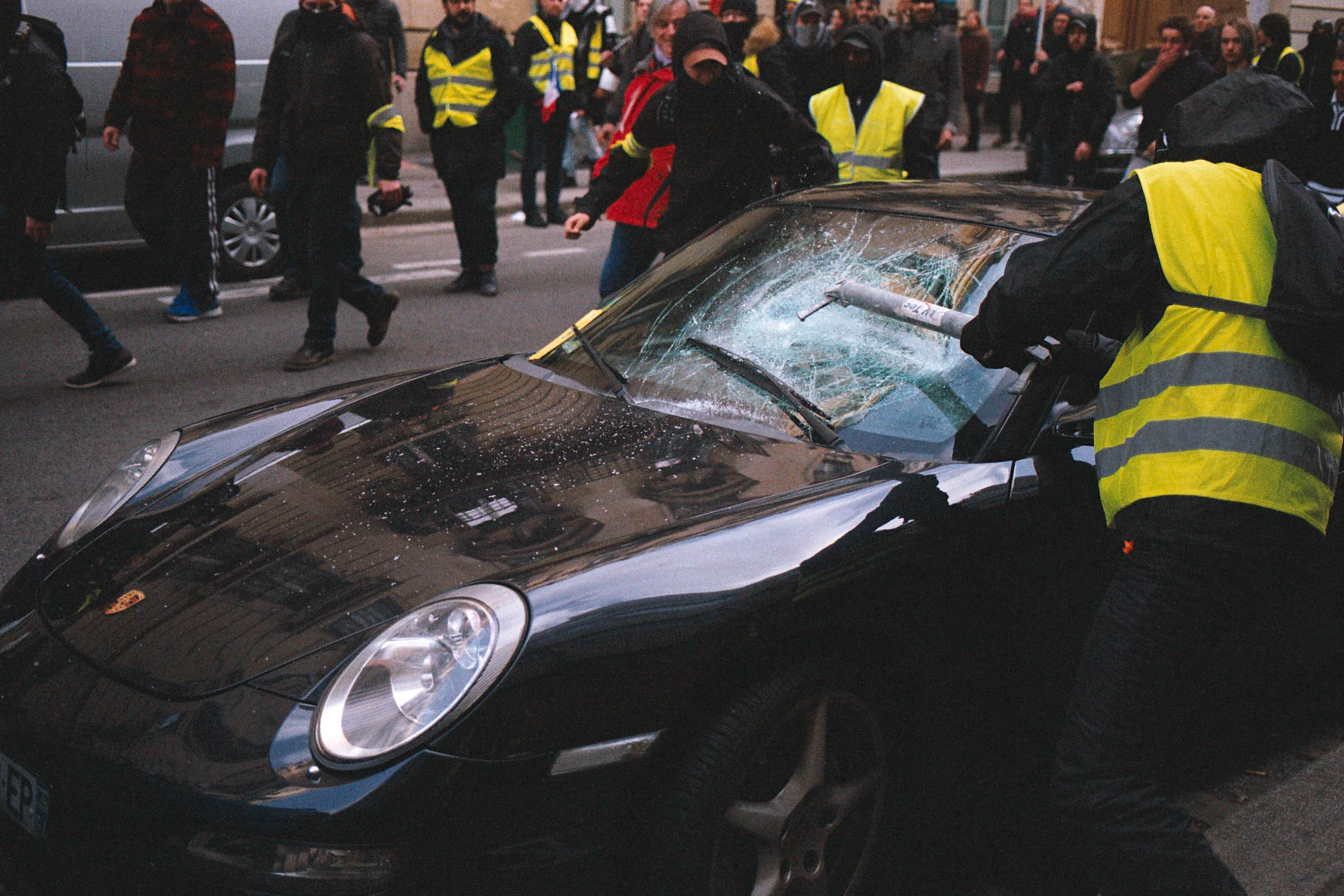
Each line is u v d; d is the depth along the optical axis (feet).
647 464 8.28
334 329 21.03
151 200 23.21
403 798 6.04
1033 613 8.36
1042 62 46.62
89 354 21.44
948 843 9.23
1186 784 10.12
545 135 36.19
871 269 9.86
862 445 8.69
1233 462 6.75
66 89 18.24
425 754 6.12
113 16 25.62
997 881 8.93
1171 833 6.94
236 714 6.44
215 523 8.07
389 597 6.95
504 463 8.38
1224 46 27.81
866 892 8.02
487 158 26.43
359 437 9.07
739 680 7.10
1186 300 6.95
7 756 6.89
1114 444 7.27
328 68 19.49
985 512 8.05
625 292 11.02
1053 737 8.79
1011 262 7.46
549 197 36.94
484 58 25.93
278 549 7.61
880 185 11.53
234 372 20.59
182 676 6.75
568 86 35.45
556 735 6.39
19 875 6.93
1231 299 6.88
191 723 6.47
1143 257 7.00
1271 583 7.02
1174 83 28.45
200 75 22.27
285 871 5.98
